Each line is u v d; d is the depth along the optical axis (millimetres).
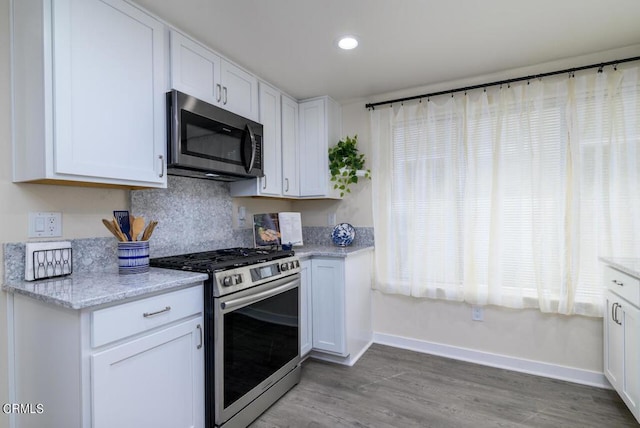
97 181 1425
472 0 1623
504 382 2271
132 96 1562
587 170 2203
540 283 2312
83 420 1131
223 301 1628
